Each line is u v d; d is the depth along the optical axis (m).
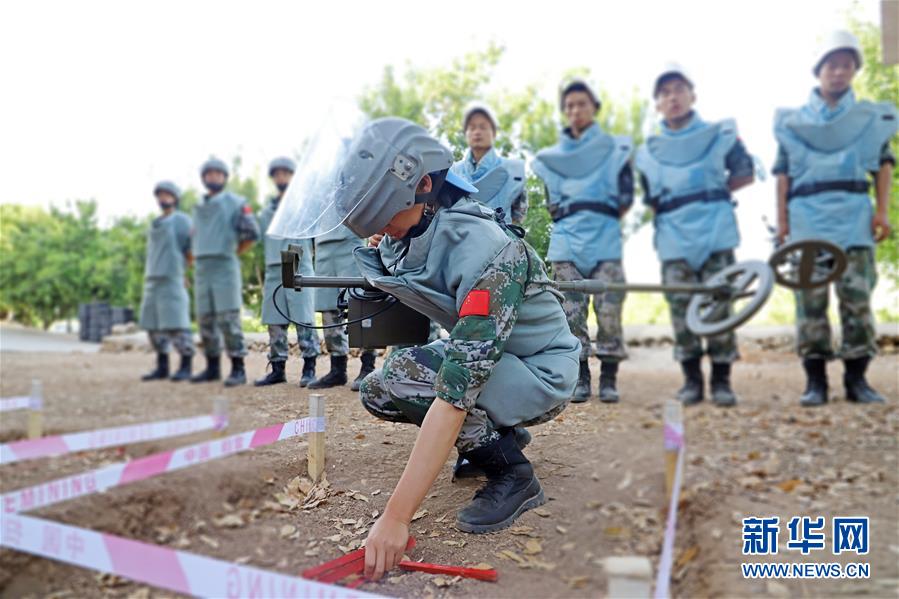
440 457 1.01
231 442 1.27
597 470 1.34
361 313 1.24
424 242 1.08
